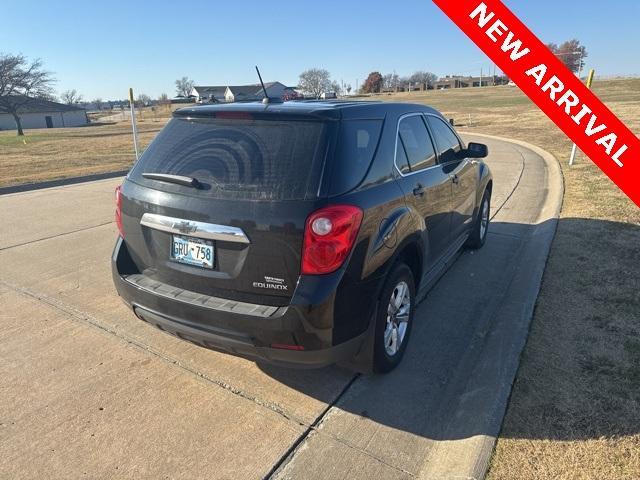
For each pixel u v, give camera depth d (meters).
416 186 3.44
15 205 8.48
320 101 3.28
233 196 2.63
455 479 2.30
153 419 2.78
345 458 2.48
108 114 112.62
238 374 3.22
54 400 2.95
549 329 3.56
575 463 2.34
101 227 6.84
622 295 4.05
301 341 2.54
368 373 3.08
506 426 2.61
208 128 2.93
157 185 2.92
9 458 2.49
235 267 2.64
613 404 2.74
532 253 5.19
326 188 2.54
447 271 4.96
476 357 3.40
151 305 2.92
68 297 4.42
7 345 3.58
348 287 2.59
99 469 2.42
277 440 2.61
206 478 2.36
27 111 77.69
